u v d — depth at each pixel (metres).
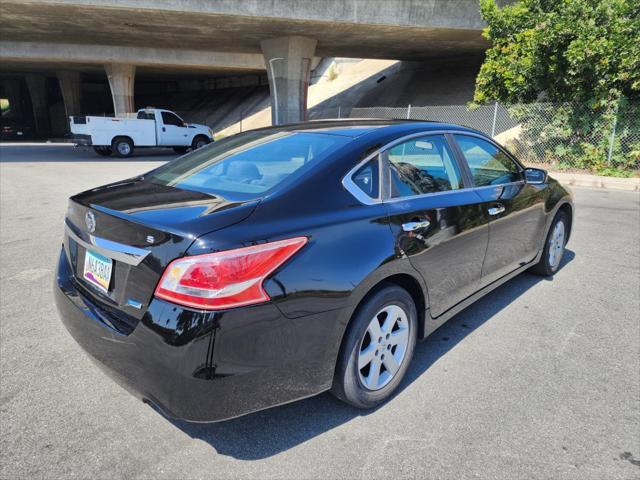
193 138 22.47
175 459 2.30
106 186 2.96
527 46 12.79
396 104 27.12
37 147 26.84
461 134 3.53
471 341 3.52
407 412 2.69
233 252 1.98
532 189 4.11
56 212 7.96
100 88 54.84
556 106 13.21
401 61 32.16
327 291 2.24
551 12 12.21
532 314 3.99
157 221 2.12
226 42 23.34
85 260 2.53
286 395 2.22
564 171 12.90
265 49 22.62
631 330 3.70
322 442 2.44
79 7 17.02
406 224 2.70
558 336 3.61
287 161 2.71
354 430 2.53
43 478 2.16
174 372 1.98
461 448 2.39
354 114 25.58
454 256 3.09
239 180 2.63
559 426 2.56
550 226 4.58
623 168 12.38
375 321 2.59
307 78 22.88
